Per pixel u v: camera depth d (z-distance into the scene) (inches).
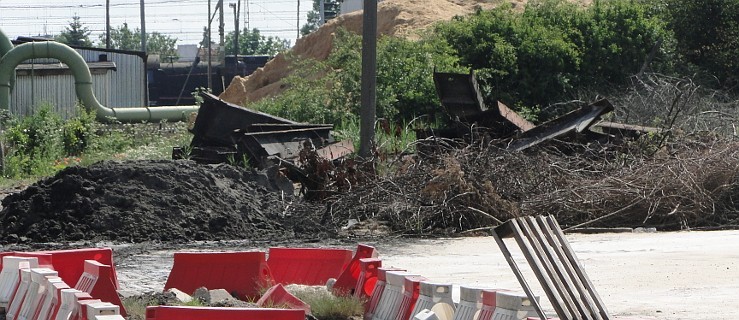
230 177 713.6
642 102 1045.8
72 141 1430.9
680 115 957.8
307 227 659.4
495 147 729.6
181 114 1802.4
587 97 1262.3
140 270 476.7
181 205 642.2
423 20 1866.4
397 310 322.0
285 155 872.9
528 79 1290.6
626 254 516.7
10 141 1336.1
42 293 318.3
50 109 1542.8
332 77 1274.6
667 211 682.2
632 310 347.6
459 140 815.1
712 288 398.0
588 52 1349.7
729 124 896.9
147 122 1764.3
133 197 637.3
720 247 541.6
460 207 665.6
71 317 278.2
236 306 338.6
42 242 598.5
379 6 2004.2
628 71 1358.3
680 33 1508.4
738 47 1488.7
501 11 1373.0
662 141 775.1
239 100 1843.0
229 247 572.1
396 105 1189.1
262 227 655.1
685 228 668.1
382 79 1210.6
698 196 681.6
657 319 325.1
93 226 615.2
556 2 1427.2
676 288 399.9
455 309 301.1
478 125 864.3
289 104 1257.4
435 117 1179.9
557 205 676.1
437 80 888.3
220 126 971.9
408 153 799.1
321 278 418.0
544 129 799.1
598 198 680.4
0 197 924.0
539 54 1295.5
